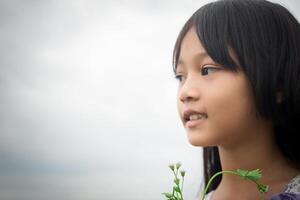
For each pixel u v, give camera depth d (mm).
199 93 510
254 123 527
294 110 539
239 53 514
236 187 561
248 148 542
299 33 566
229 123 511
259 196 543
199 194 672
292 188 527
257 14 545
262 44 525
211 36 522
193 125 513
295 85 536
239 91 510
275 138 557
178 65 555
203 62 520
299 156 562
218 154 661
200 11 560
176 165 446
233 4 554
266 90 514
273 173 551
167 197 443
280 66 529
